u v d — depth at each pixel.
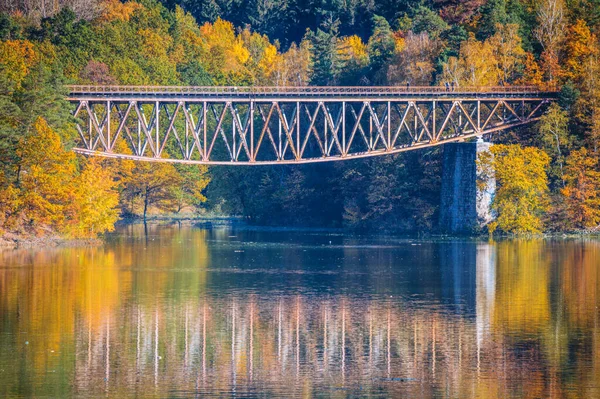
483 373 164.12
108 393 154.62
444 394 155.00
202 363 169.12
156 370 165.25
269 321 197.00
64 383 158.38
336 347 178.75
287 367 167.38
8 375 161.88
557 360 170.50
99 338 183.00
